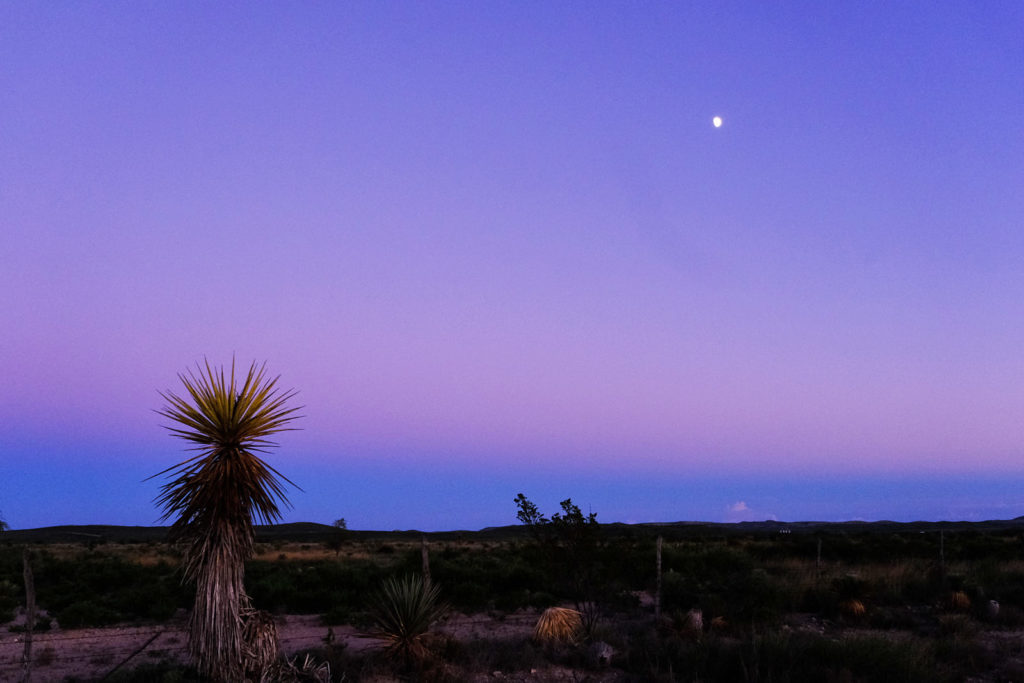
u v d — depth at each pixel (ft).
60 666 45.75
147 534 386.73
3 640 54.80
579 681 42.29
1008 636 59.11
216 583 31.76
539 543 58.08
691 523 543.80
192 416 32.53
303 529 433.89
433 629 54.49
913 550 127.03
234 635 31.68
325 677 35.32
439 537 339.77
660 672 43.70
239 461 32.55
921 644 50.55
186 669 36.94
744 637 50.67
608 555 59.57
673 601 70.23
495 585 80.84
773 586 71.97
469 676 42.29
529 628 59.36
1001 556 119.34
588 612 56.70
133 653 48.39
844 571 93.35
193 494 32.19
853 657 43.80
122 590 77.66
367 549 181.16
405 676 41.78
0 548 171.01
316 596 71.36
